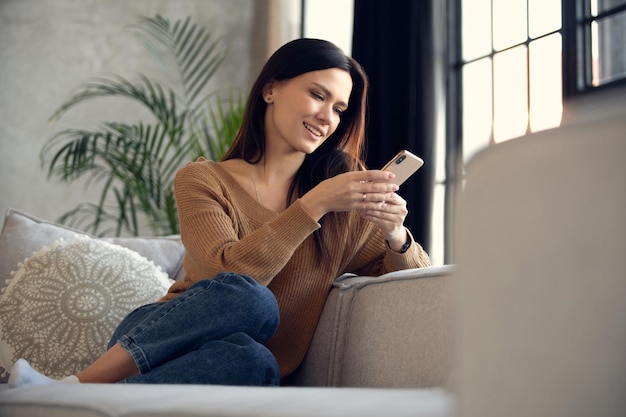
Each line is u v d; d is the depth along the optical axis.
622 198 0.56
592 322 0.57
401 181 1.98
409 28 4.05
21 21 4.92
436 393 0.87
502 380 0.60
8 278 2.34
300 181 2.19
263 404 0.81
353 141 2.24
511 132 3.68
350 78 2.16
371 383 1.73
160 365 1.62
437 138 4.01
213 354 1.60
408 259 2.09
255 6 5.37
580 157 0.58
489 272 0.61
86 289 2.24
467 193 0.64
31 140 4.86
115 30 5.07
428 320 1.61
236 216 2.04
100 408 0.86
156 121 5.09
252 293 1.69
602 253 0.57
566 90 3.29
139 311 1.94
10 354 2.16
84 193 4.91
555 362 0.58
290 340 1.97
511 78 3.68
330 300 1.97
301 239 1.88
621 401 0.57
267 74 2.12
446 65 4.03
